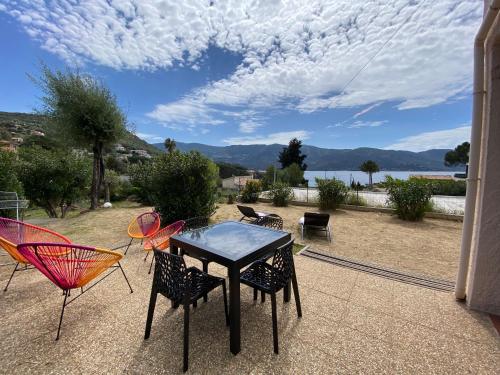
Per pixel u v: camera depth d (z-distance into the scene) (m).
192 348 1.71
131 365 1.55
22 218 5.96
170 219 5.70
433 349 1.71
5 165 5.54
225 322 2.01
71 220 6.21
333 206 8.33
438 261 3.83
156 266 1.76
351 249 4.36
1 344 1.72
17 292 2.44
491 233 2.04
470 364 1.58
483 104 2.07
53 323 1.97
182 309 2.18
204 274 2.01
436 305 2.27
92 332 1.86
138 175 11.22
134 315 2.08
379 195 11.26
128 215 6.92
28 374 1.48
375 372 1.52
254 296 2.36
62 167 9.02
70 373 1.49
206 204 5.78
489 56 1.93
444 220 6.71
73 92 7.30
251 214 5.99
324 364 1.58
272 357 1.64
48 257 1.77
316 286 2.67
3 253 3.55
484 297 2.12
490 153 1.96
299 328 1.94
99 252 1.95
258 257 1.90
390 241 4.84
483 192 2.03
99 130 7.84
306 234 5.33
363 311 2.18
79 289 2.51
